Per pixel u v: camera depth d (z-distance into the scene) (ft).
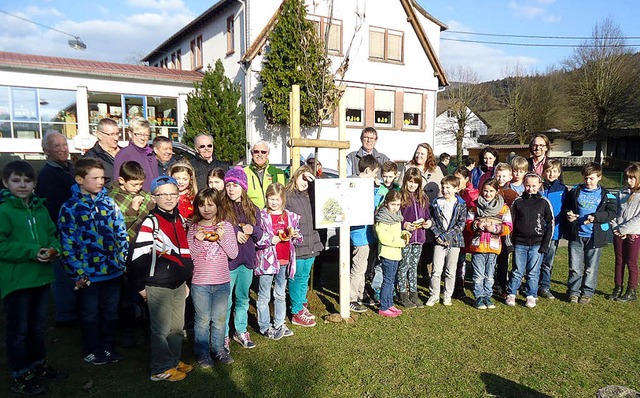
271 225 12.85
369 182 14.43
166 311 10.45
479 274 15.92
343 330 13.71
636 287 16.97
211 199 10.99
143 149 13.98
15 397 9.84
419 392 10.09
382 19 57.36
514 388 10.36
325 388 10.19
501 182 17.02
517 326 14.26
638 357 12.12
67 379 10.62
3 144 43.68
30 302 10.16
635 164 17.08
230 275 11.77
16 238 9.87
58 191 12.85
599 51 94.89
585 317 15.20
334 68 53.42
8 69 43.19
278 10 46.68
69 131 47.44
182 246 10.73
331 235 20.81
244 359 11.64
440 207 15.99
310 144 13.93
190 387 10.21
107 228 11.11
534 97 111.34
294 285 14.14
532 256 16.14
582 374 11.10
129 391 10.05
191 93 49.11
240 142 47.93
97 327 11.44
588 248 16.49
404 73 60.13
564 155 111.24
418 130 62.44
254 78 49.70
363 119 57.47
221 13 56.18
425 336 13.32
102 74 46.55
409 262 15.99
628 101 91.76
